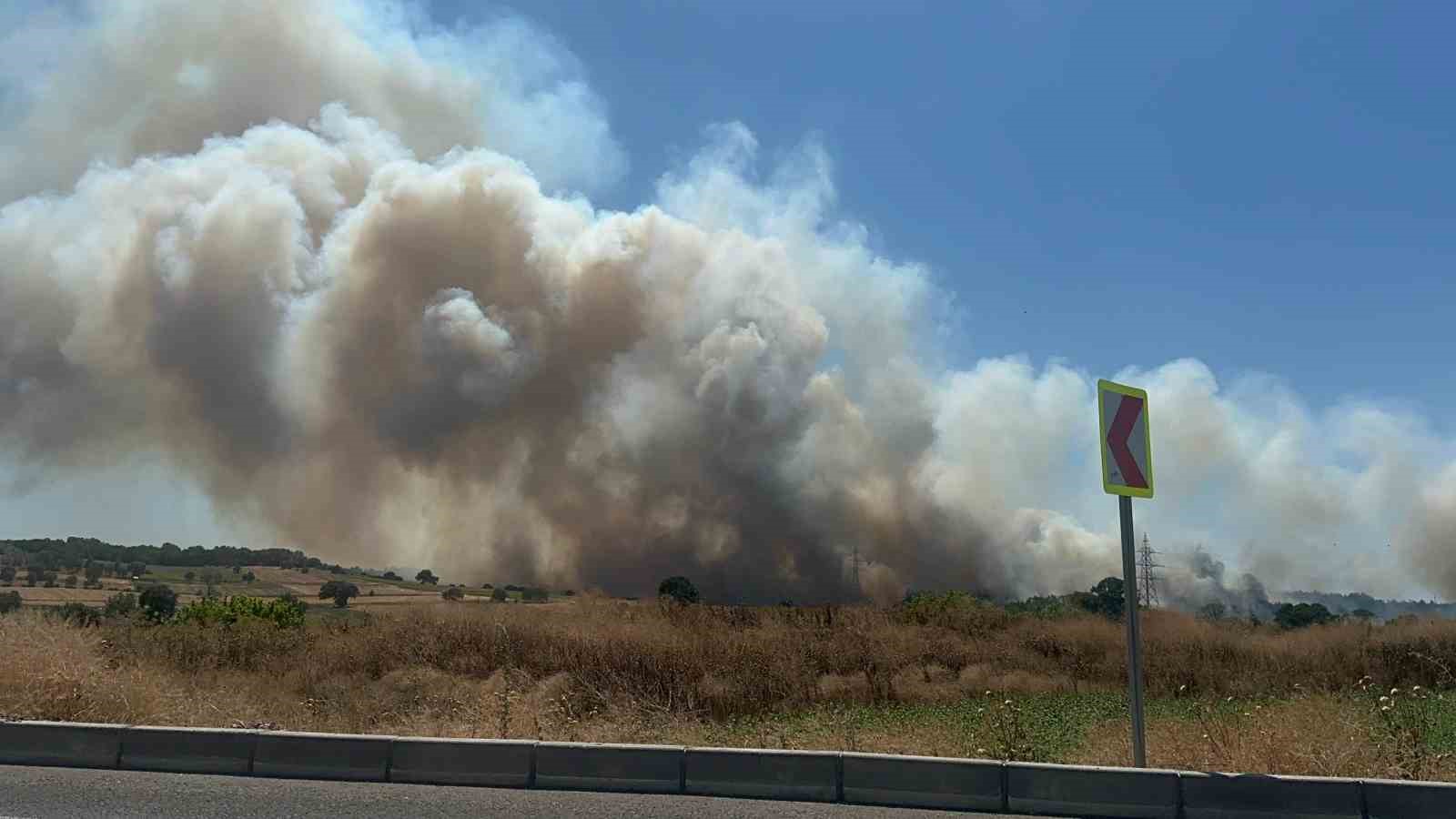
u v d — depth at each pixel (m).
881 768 5.30
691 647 15.07
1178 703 13.20
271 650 14.98
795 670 14.81
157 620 16.25
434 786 5.51
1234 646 18.48
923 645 17.98
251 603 19.20
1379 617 21.62
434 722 9.19
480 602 20.55
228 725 8.15
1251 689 14.62
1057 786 5.15
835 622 20.48
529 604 20.27
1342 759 6.41
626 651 14.44
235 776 5.70
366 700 11.16
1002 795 5.18
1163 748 7.69
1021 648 19.00
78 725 5.96
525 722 9.09
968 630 21.17
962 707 12.62
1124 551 6.06
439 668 14.18
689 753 5.46
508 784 5.52
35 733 5.99
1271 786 5.02
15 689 7.73
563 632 15.93
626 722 9.72
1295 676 15.84
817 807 5.16
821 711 12.62
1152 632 20.80
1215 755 6.96
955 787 5.22
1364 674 16.06
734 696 13.15
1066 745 8.54
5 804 5.00
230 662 14.22
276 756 5.76
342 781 5.62
